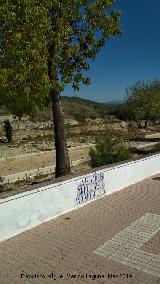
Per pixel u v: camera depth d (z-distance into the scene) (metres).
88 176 9.63
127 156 14.72
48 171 15.96
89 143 25.34
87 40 12.41
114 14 12.59
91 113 53.69
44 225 8.02
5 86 10.14
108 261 6.27
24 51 10.15
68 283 5.58
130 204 9.53
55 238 7.28
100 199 10.04
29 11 10.06
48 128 35.69
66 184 8.87
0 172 15.67
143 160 12.45
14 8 9.98
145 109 41.00
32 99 10.84
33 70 10.50
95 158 14.69
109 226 7.91
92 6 11.96
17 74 10.23
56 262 6.24
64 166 13.24
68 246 6.88
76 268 6.03
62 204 8.75
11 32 10.09
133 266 6.08
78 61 12.48
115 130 36.59
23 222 7.66
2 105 11.52
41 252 6.64
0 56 10.31
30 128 35.28
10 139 26.33
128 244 6.95
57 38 11.05
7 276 5.80
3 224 7.21
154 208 9.12
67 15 11.37
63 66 12.16
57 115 13.06
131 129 38.78
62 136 13.20
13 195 7.46
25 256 6.49
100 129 36.59
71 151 21.78
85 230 7.69
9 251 6.71
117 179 10.98
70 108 54.19
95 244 6.96
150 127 43.06
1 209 7.16
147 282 5.59
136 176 12.03
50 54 11.51
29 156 19.59
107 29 12.44
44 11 10.35
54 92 12.69
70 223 8.14
